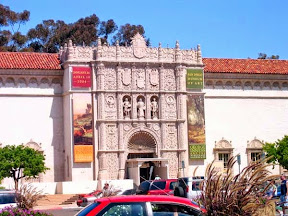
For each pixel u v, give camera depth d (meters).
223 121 70.38
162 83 66.31
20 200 29.30
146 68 65.94
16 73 63.81
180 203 17.92
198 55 68.12
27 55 66.44
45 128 64.69
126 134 64.88
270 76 72.38
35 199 29.84
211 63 71.56
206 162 68.31
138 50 65.88
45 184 60.81
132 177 63.72
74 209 48.44
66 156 64.44
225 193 17.28
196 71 67.69
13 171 57.00
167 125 66.31
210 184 17.50
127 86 65.19
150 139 65.94
